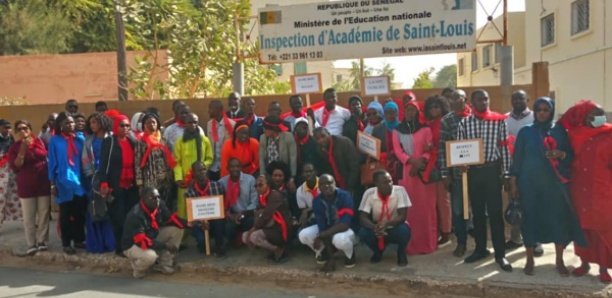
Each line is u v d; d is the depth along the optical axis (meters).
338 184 6.64
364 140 6.45
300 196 6.44
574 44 18.41
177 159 6.82
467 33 7.68
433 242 6.41
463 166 5.79
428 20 7.78
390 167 6.52
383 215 6.04
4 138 7.83
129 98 12.83
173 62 12.18
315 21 8.23
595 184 5.20
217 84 12.48
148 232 6.16
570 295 5.10
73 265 6.76
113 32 19.95
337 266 6.09
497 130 5.73
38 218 7.07
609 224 5.16
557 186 5.35
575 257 6.04
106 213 6.59
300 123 6.71
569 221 5.39
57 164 6.74
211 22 12.12
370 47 8.04
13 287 5.96
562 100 19.39
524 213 5.53
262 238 6.26
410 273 5.77
